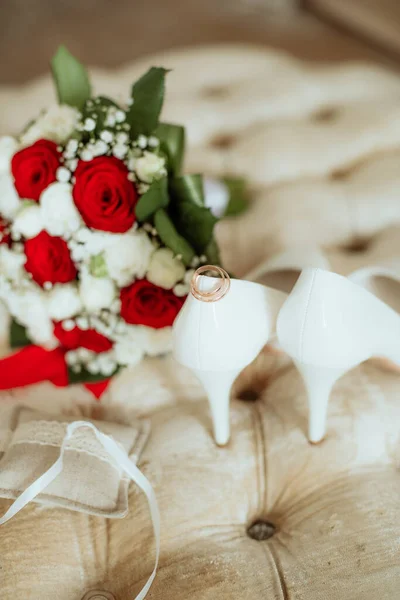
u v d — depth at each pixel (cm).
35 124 66
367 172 97
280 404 66
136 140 64
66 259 62
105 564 54
